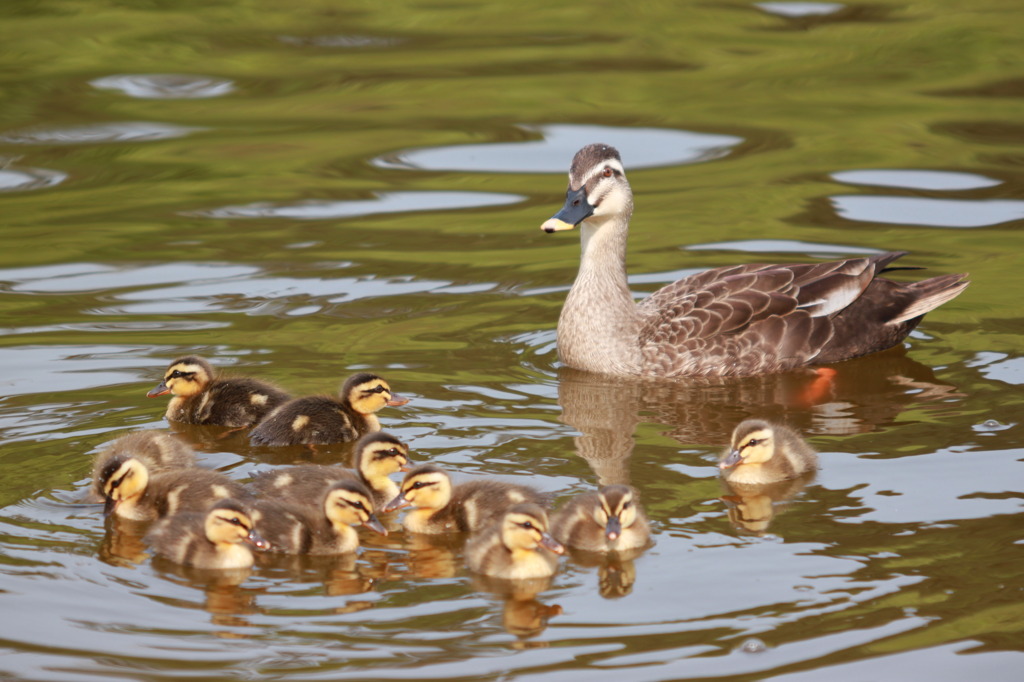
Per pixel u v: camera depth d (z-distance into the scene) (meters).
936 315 17.03
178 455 12.88
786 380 15.13
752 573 10.40
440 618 9.90
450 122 26.11
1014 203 21.08
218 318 16.81
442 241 20.00
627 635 9.59
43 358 15.41
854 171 22.86
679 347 15.30
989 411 13.79
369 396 13.56
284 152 24.47
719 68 29.33
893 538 10.90
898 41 31.00
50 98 27.38
